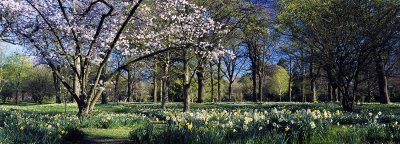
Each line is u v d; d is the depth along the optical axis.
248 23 22.41
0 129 7.30
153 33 15.88
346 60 17.03
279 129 6.93
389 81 40.59
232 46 27.81
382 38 16.30
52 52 13.45
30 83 60.75
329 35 16.41
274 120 7.73
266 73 52.44
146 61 21.36
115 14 14.38
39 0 12.97
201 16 17.09
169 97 55.81
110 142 8.57
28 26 13.42
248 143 5.62
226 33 20.05
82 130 10.70
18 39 14.30
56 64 14.38
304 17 18.62
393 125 7.08
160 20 16.62
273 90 54.62
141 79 41.88
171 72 22.22
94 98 14.01
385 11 16.67
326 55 16.70
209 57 17.52
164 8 15.30
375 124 7.30
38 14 13.43
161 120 14.96
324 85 49.81
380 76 27.25
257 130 6.59
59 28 13.01
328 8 16.95
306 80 47.44
